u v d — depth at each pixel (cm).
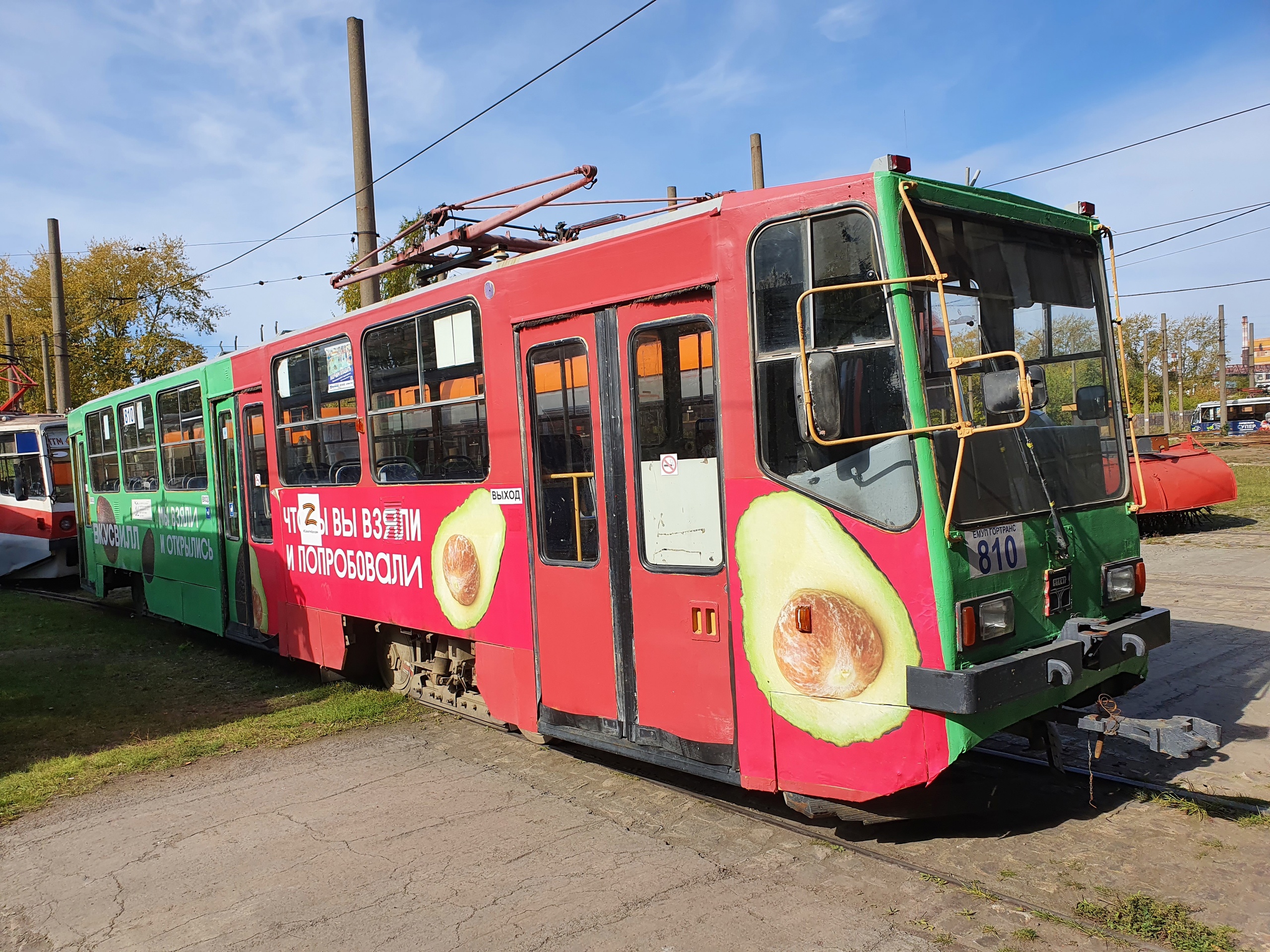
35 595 1582
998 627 393
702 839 449
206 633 1146
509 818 493
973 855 413
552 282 515
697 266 444
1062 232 483
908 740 387
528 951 357
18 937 395
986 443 416
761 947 349
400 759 609
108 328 4038
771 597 424
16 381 2250
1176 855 404
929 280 376
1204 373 7238
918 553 383
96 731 718
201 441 971
